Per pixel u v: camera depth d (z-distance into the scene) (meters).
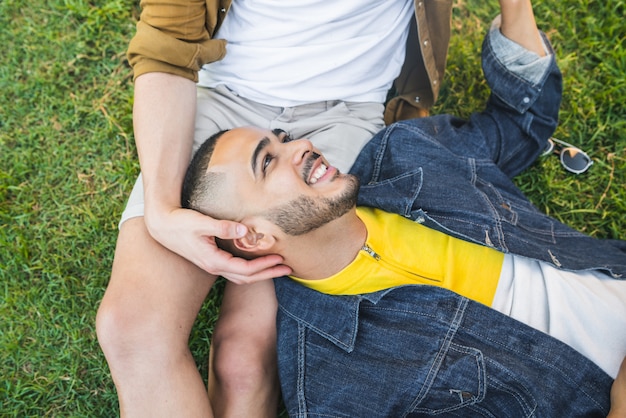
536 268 1.61
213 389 1.70
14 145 2.23
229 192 1.46
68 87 2.28
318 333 1.60
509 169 2.01
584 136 2.23
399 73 1.97
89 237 2.12
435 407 1.54
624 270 1.60
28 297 2.04
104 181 2.19
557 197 2.17
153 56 1.57
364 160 1.83
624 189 2.15
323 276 1.58
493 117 1.96
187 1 1.55
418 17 1.83
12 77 2.28
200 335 2.01
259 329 1.72
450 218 1.64
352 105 1.91
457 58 2.34
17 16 2.35
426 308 1.56
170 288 1.54
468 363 1.50
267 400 1.71
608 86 2.25
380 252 1.58
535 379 1.48
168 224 1.46
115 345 1.47
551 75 1.88
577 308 1.54
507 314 1.56
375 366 1.54
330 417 1.53
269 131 1.54
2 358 1.99
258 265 1.47
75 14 2.34
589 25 2.31
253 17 1.72
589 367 1.49
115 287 1.51
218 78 1.84
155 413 1.49
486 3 2.38
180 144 1.58
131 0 2.36
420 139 1.80
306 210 1.45
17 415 1.94
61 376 1.98
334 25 1.71
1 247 2.09
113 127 2.22
